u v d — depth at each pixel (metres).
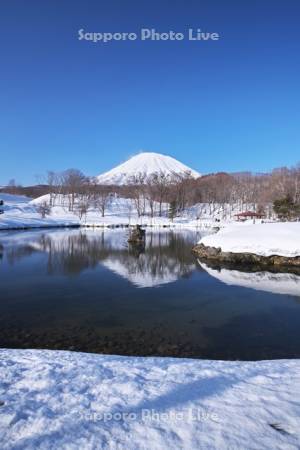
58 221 77.69
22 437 4.03
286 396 5.20
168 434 4.13
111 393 5.24
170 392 5.29
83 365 6.49
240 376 6.02
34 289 17.27
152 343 10.24
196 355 9.38
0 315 12.98
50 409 4.71
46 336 10.79
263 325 11.95
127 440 4.00
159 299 15.45
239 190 108.38
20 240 42.72
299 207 56.97
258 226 32.59
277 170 118.12
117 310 13.66
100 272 22.06
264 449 3.87
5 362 6.62
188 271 22.89
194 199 113.31
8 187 163.50
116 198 119.50
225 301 15.16
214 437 4.08
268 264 25.77
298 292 16.98
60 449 3.81
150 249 34.81
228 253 27.16
